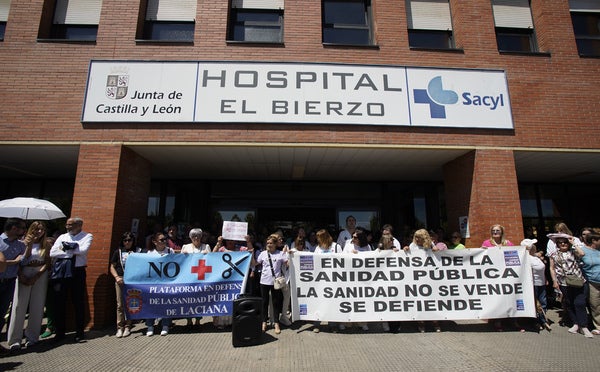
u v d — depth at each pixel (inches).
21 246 186.7
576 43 300.0
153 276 206.1
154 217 346.9
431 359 163.0
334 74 257.1
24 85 247.4
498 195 252.7
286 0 274.5
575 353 170.9
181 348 179.9
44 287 195.8
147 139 242.8
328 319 202.7
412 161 289.4
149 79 249.8
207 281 208.1
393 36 272.8
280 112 248.8
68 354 172.2
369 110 253.4
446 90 261.9
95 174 236.4
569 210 375.9
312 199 361.7
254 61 255.9
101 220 230.1
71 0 281.1
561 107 269.9
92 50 255.8
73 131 241.4
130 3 267.9
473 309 205.3
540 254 230.2
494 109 262.5
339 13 301.4
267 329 212.8
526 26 303.4
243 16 290.0
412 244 214.7
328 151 259.4
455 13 292.2
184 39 283.1
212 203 357.4
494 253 211.8
